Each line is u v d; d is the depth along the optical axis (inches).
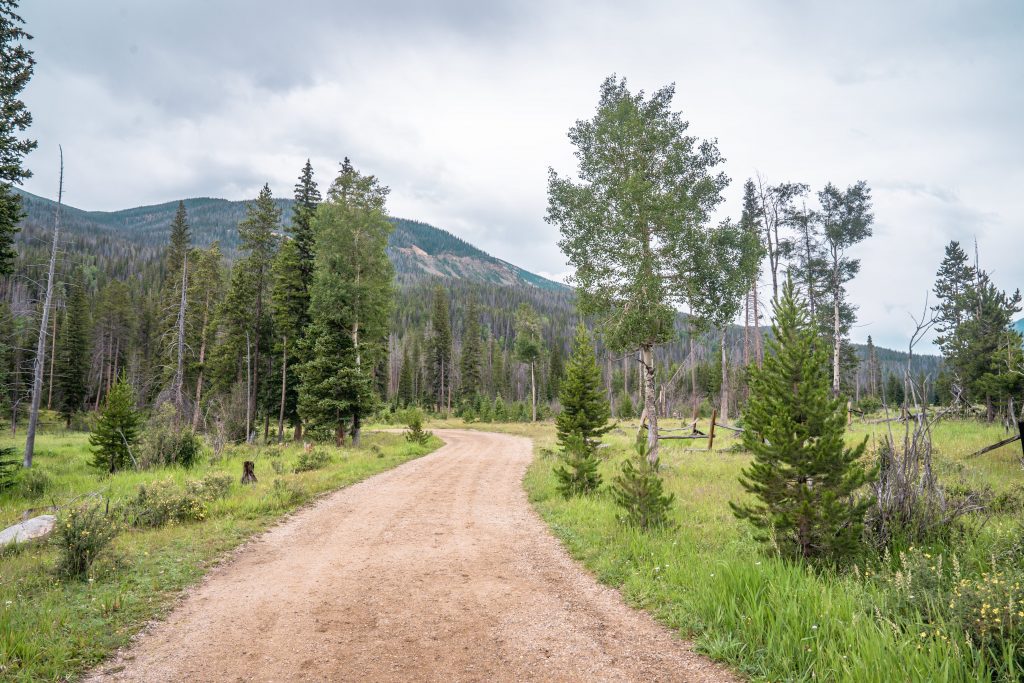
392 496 614.2
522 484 709.9
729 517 424.8
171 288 2054.6
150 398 1872.5
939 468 483.8
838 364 1317.7
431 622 248.1
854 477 272.7
